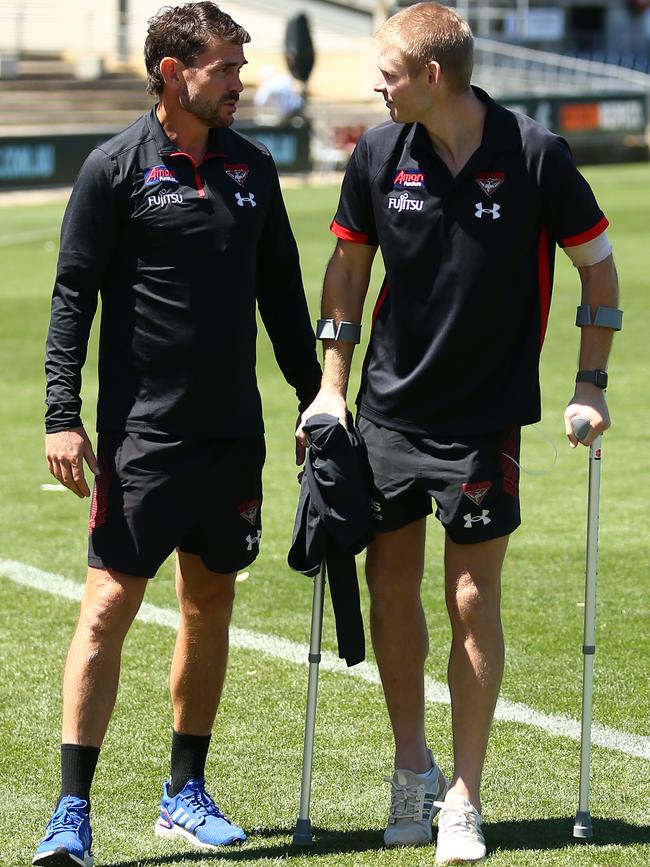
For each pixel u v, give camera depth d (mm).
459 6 170000
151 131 13492
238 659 19250
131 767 15609
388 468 13812
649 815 14023
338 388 14305
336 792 14883
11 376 41688
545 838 13438
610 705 17250
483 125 13367
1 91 125000
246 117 123188
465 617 13680
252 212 13703
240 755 15922
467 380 13570
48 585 22938
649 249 68562
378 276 59094
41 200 99312
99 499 13617
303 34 125188
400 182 13500
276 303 14688
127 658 19344
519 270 13461
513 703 17328
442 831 13055
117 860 13234
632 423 34469
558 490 28688
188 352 13438
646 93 132375
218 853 13328
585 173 116312
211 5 13258
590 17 189500
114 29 147375
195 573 14047
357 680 18422
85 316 13672
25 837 13750
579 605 21359
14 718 17156
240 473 13891
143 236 13422
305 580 23203
